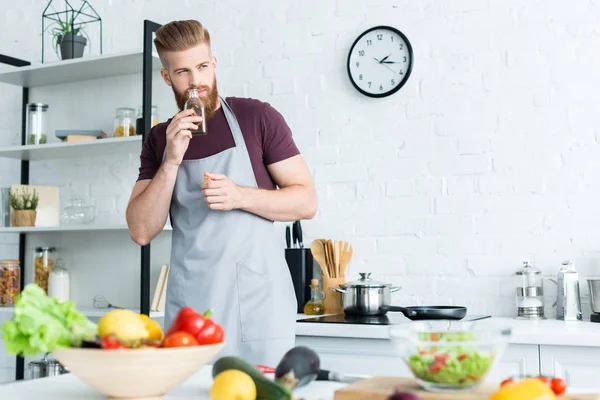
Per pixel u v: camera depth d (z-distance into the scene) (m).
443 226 3.13
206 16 3.68
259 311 2.10
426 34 3.21
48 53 4.05
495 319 2.86
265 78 3.53
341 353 2.74
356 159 3.32
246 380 1.06
